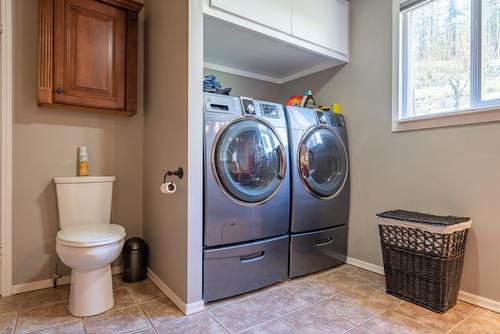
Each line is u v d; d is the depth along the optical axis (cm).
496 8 181
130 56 223
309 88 296
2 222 194
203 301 179
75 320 164
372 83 243
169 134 197
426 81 215
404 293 191
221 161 182
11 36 196
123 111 223
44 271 209
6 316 168
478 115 184
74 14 201
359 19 253
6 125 195
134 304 183
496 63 181
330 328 158
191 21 174
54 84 193
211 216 179
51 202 211
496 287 178
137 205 246
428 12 213
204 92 189
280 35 216
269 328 157
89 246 161
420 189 213
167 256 198
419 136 214
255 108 204
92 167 226
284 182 214
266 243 204
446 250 172
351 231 258
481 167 184
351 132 258
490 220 181
